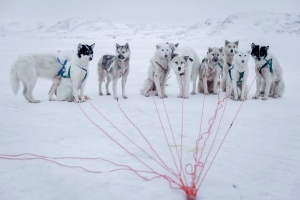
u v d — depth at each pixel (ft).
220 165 9.08
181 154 9.99
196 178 8.19
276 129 12.83
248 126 13.32
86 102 19.26
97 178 8.20
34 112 16.31
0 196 7.21
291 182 7.96
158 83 20.65
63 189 7.60
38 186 7.73
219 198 7.17
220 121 14.19
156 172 8.59
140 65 46.62
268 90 19.61
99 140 11.43
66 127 13.26
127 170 8.71
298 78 30.78
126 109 17.03
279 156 9.80
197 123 13.89
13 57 57.77
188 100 19.81
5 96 21.50
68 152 10.11
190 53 21.21
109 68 20.24
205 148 10.57
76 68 18.81
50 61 19.40
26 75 18.54
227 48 22.41
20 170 8.67
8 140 11.38
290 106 17.47
